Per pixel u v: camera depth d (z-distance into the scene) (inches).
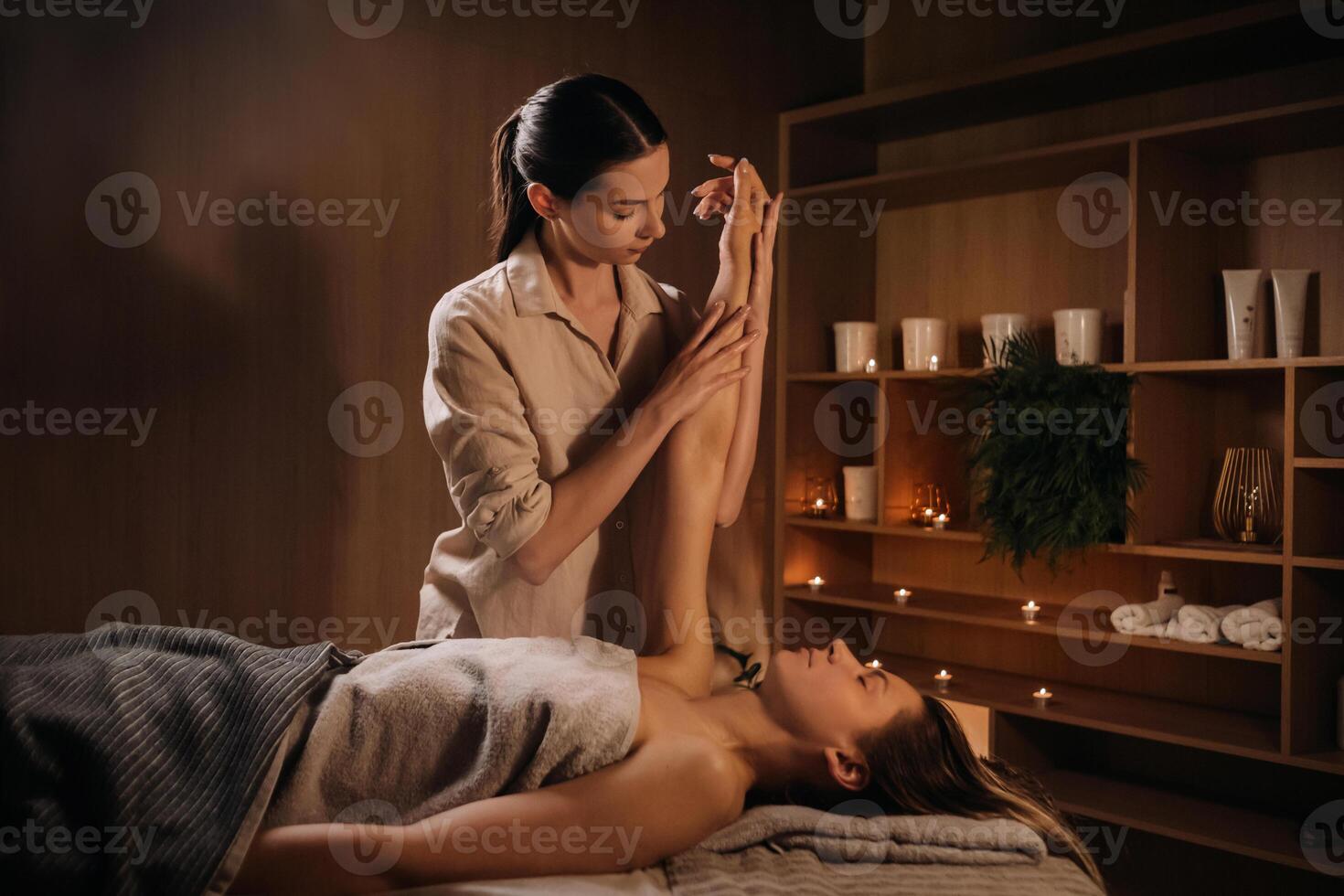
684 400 53.4
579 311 57.5
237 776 44.0
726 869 46.8
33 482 70.9
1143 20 104.6
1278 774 96.6
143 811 42.9
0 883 41.1
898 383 110.5
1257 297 95.1
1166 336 95.0
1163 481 95.0
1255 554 86.0
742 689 55.1
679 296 62.3
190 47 76.7
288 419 82.3
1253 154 96.3
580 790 45.6
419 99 89.3
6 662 51.9
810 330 119.2
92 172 72.5
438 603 59.7
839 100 123.8
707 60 110.9
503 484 51.7
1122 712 97.8
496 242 58.6
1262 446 96.3
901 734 52.6
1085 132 109.2
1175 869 100.5
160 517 76.2
